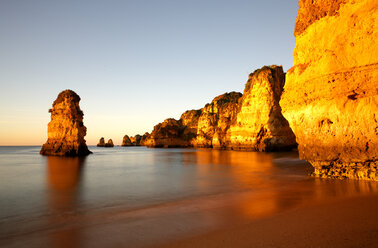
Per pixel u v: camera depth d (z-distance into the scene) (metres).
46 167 30.38
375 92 11.48
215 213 8.46
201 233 6.41
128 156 53.72
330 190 10.90
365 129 11.92
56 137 52.16
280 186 13.36
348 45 12.34
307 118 14.82
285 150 50.19
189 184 16.06
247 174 19.48
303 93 14.73
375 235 5.36
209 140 93.44
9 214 9.78
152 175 21.59
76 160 42.09
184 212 8.96
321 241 5.18
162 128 120.81
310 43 15.09
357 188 10.89
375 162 12.18
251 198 10.77
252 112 54.34
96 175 22.20
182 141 115.38
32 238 6.92
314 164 15.13
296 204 8.88
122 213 9.45
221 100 95.81
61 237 6.89
